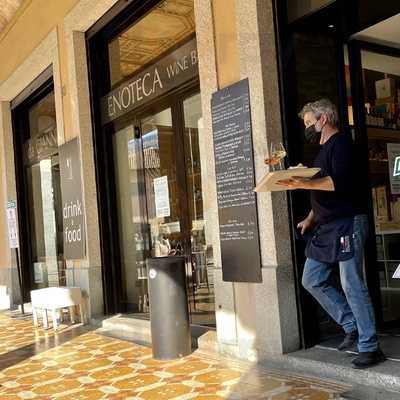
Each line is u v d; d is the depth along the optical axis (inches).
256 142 185.5
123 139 307.6
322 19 189.8
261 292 182.7
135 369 193.2
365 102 204.2
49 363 216.5
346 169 152.9
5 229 451.2
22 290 409.4
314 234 163.2
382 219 206.1
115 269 313.1
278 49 185.6
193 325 249.8
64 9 323.6
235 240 193.8
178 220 264.7
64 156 327.9
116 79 306.3
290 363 171.3
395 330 192.9
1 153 446.3
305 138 188.1
